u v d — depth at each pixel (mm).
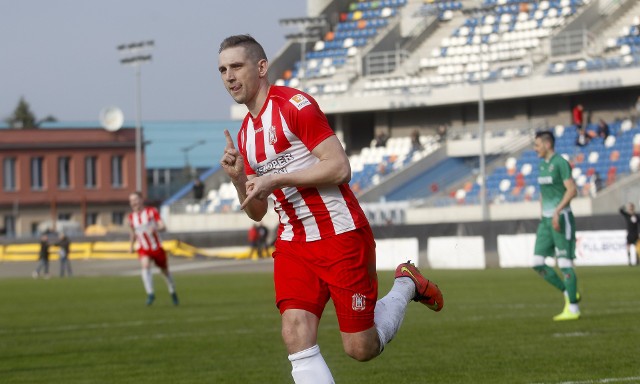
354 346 10945
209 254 78875
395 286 11828
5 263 84625
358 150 93062
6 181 118062
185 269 69688
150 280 35594
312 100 10766
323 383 10594
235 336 23672
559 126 79562
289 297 10844
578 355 17906
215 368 18078
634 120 76938
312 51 95312
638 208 66062
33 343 23531
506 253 57625
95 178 120750
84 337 24656
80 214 120250
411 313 27906
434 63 88062
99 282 57188
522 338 20891
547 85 79250
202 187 92438
